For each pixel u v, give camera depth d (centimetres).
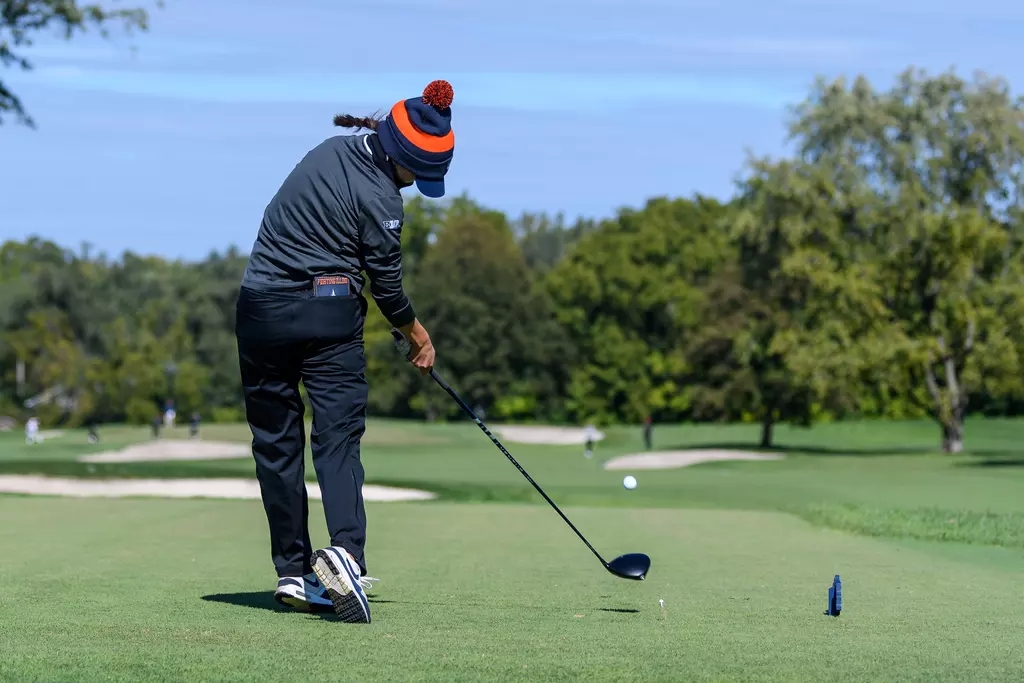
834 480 3138
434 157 589
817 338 4950
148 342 9681
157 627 529
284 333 584
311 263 584
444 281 9500
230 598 650
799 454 5084
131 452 4588
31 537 1085
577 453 5556
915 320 4916
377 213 583
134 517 1347
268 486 602
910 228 4741
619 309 9350
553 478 3434
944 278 4806
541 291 9650
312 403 593
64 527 1207
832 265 4962
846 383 4884
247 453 4681
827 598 708
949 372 4950
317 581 596
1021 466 3916
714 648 501
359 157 590
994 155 4866
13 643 480
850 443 6469
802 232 5041
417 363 632
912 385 5138
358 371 599
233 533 1139
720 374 5950
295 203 586
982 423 7550
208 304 10594
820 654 489
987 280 4962
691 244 9231
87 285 10362
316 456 594
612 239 9306
